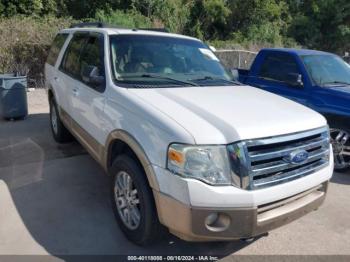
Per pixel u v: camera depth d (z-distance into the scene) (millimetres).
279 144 3096
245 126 3002
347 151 5742
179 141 2900
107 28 4934
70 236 3695
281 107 3664
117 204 3748
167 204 2988
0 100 7816
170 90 3818
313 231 4039
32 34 11922
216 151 2875
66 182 4910
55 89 6004
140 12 20469
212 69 4812
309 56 6543
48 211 4152
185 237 3002
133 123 3379
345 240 3885
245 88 4410
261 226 3006
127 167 3424
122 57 4246
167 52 4602
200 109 3305
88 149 4555
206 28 24438
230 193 2842
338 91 5742
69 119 5320
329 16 29312
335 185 5355
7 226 3818
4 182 4848
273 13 26703
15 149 6137
